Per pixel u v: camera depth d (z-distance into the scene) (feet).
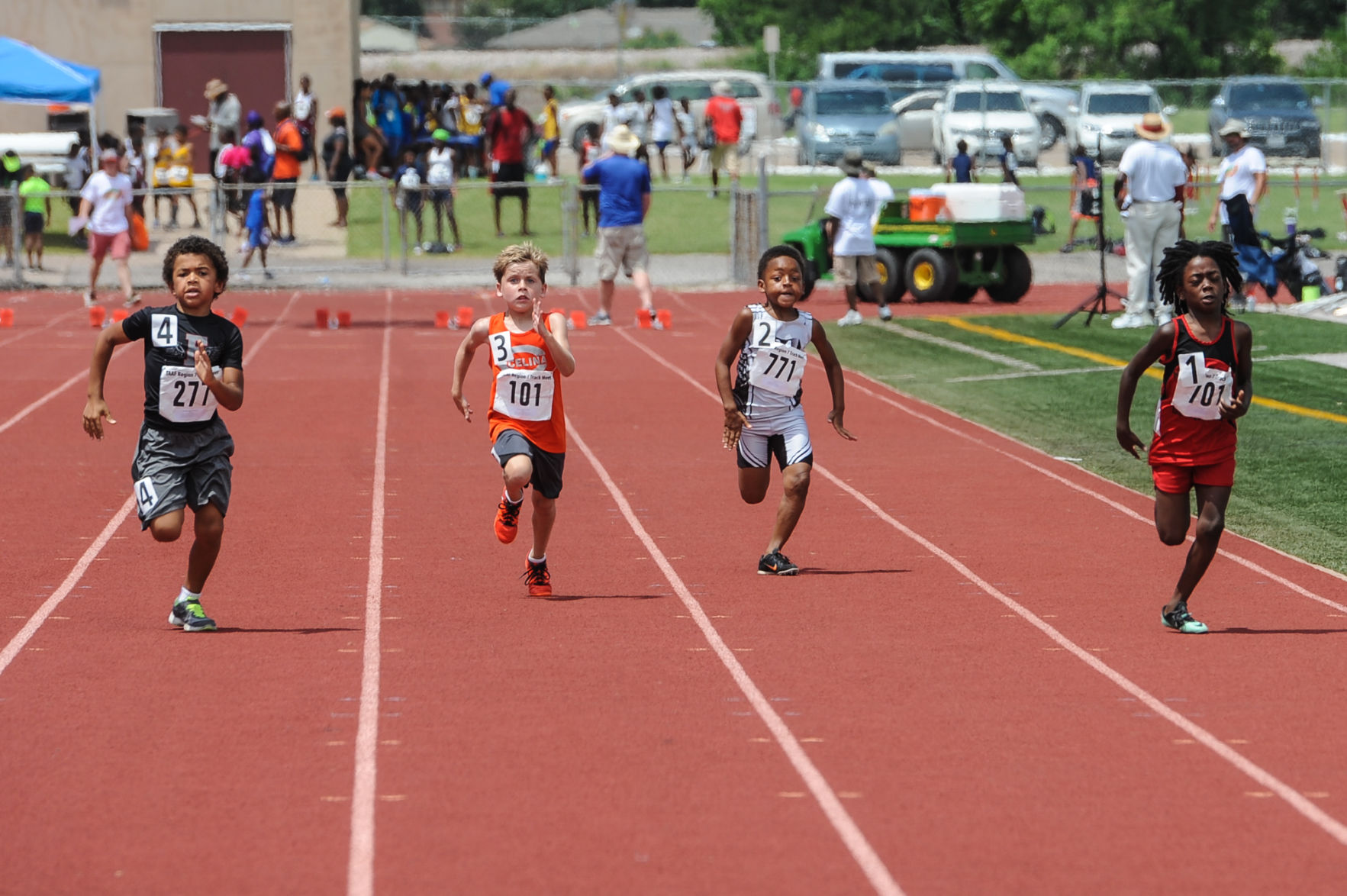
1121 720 59.21
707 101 354.74
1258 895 43.65
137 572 82.74
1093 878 44.73
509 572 83.35
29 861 45.57
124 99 340.18
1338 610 76.48
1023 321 196.13
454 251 274.36
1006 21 539.70
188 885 43.96
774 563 82.89
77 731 57.21
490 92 338.54
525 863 45.57
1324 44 566.36
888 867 45.44
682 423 131.34
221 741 56.13
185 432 69.26
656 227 303.89
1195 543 71.05
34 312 216.33
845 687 63.31
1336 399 137.39
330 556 86.63
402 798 50.62
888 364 165.37
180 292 68.28
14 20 335.67
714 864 45.60
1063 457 117.29
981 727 58.34
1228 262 69.56
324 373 159.74
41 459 114.73
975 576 82.84
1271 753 55.47
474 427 129.18
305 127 316.60
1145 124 181.98
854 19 583.17
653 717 59.21
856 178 194.80
